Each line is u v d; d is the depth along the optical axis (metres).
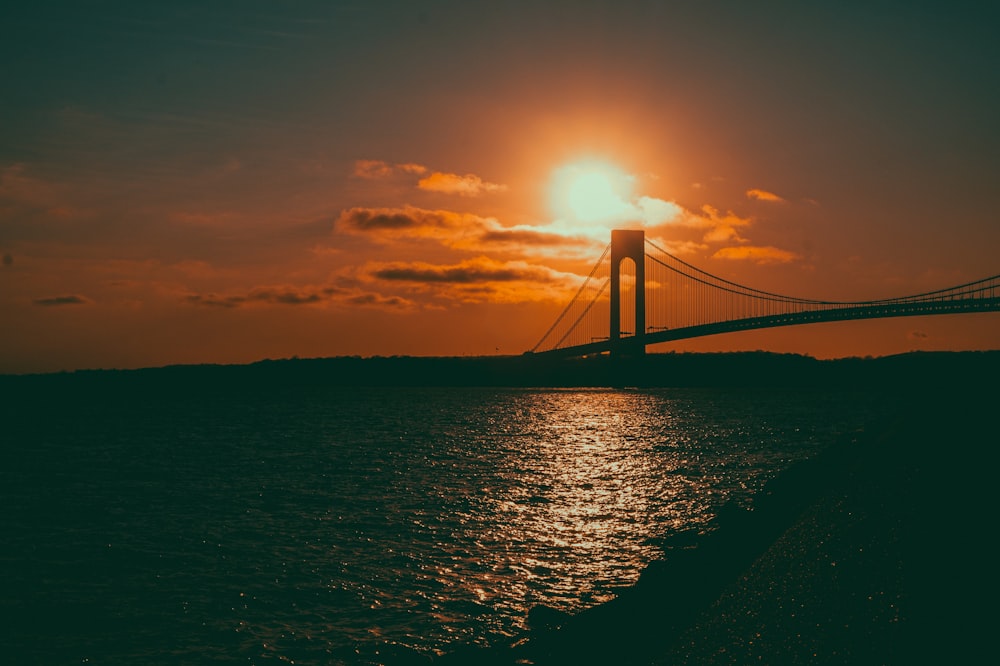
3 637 19.44
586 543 27.73
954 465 23.12
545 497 38.56
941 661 10.40
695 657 12.76
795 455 56.56
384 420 101.62
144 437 79.44
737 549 19.30
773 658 11.81
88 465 54.88
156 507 36.59
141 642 19.00
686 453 59.34
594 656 14.57
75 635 19.55
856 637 11.77
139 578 24.00
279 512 34.69
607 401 149.50
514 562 25.12
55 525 32.19
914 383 192.38
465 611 20.53
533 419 101.94
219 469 51.78
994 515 16.75
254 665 17.66
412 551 26.73
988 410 34.75
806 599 13.70
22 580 23.84
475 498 38.31
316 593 22.17
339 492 40.62
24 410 137.75
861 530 17.44
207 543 28.41
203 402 161.00
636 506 35.62
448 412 118.62
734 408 121.50
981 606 11.82
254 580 23.48
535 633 17.61
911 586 13.07
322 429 87.50
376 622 19.89
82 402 169.00
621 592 21.72
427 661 17.45
